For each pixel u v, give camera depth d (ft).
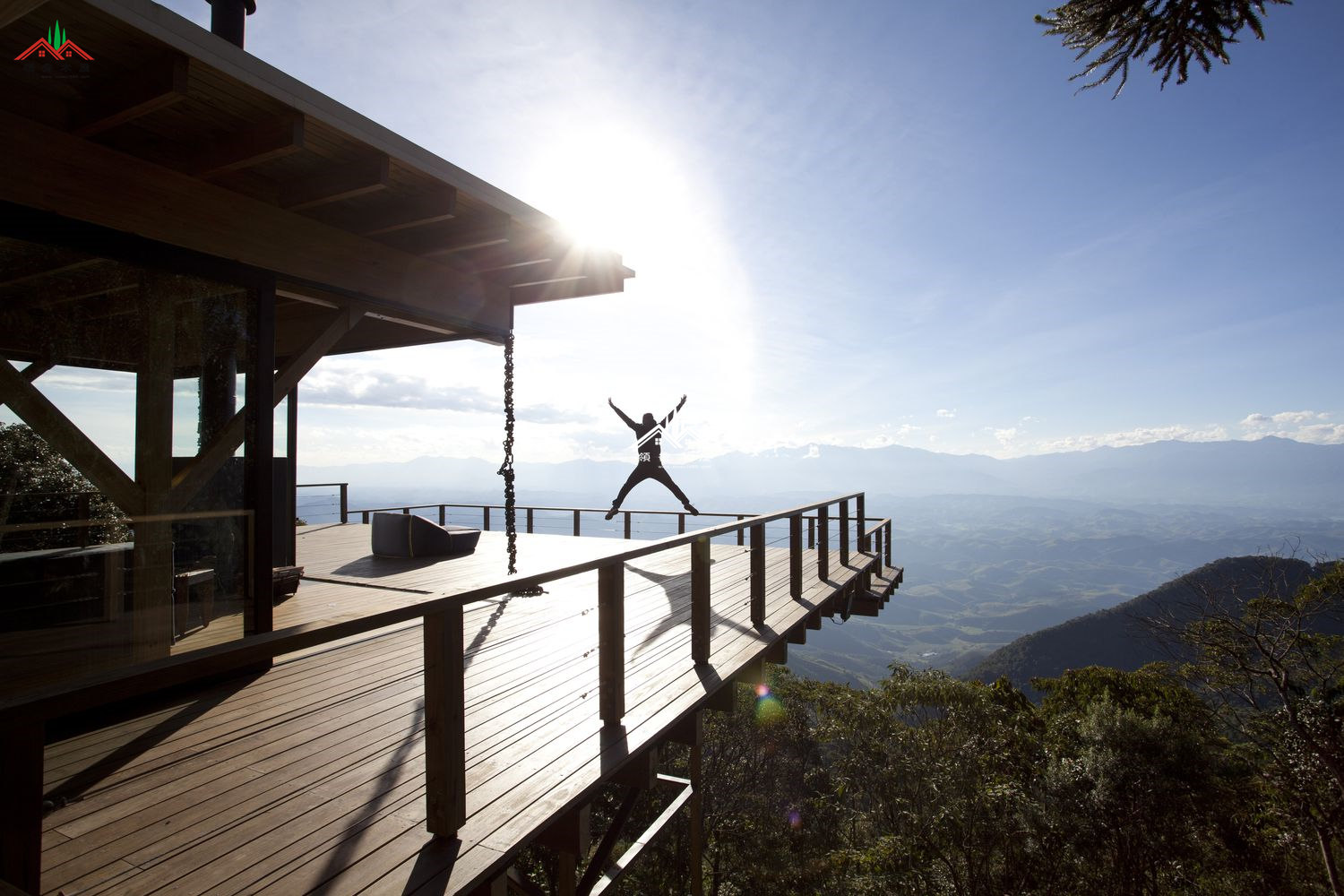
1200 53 11.52
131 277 11.16
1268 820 34.06
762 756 57.26
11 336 9.66
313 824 7.14
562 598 20.16
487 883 6.67
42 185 9.78
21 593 9.71
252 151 10.78
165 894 5.83
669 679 12.54
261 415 13.20
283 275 13.76
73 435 10.36
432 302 18.33
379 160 12.05
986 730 36.70
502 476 21.34
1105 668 50.90
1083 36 12.13
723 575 24.98
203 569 12.11
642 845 14.10
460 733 6.99
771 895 44.27
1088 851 31.89
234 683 12.03
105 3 7.66
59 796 7.70
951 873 30.94
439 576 22.18
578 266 20.11
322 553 28.48
